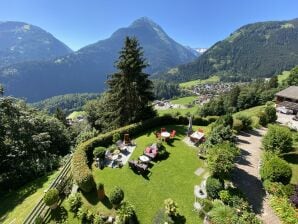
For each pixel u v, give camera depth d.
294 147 25.80
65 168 23.03
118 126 38.41
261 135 31.45
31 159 29.41
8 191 24.39
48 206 17.75
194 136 28.52
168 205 16.89
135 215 17.20
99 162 23.20
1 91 29.23
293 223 15.55
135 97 36.78
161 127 34.53
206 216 16.38
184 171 22.23
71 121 100.44
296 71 82.06
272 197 17.95
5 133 29.03
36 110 45.31
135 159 24.16
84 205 17.98
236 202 17.05
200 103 158.38
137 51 35.47
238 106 76.06
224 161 18.28
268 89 83.88
